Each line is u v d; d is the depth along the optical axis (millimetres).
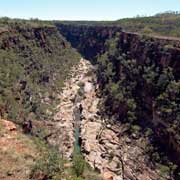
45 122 61156
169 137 50969
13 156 25797
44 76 87562
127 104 66812
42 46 104188
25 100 60938
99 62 110375
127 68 77375
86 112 74125
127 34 90312
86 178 33688
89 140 59281
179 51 57562
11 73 64812
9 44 78062
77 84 99375
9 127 32938
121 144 57625
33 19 137875
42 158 26391
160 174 47250
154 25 110312
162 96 56156
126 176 48188
